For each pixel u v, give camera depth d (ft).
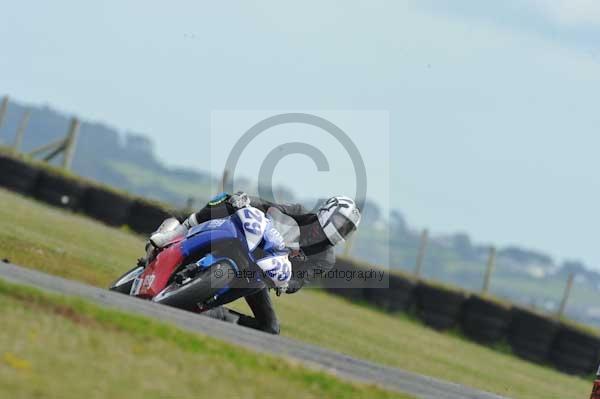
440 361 195.62
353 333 200.95
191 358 80.07
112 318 83.51
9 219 213.46
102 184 305.73
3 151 314.76
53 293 86.89
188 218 121.60
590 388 232.32
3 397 63.57
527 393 181.57
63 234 214.90
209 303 115.65
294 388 79.61
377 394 84.23
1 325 75.36
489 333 271.08
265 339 101.30
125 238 255.09
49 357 71.92
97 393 67.92
